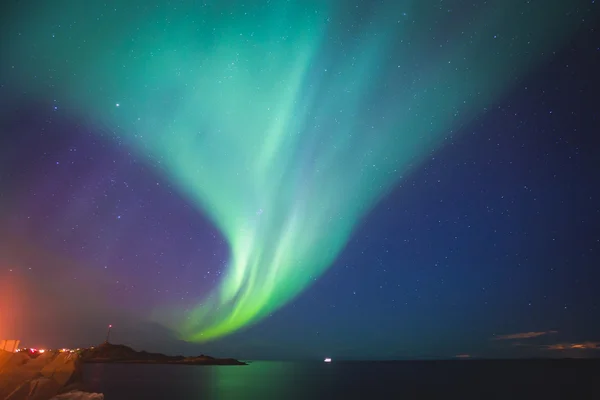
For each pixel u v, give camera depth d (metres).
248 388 39.84
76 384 16.11
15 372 15.13
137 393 30.88
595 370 88.88
